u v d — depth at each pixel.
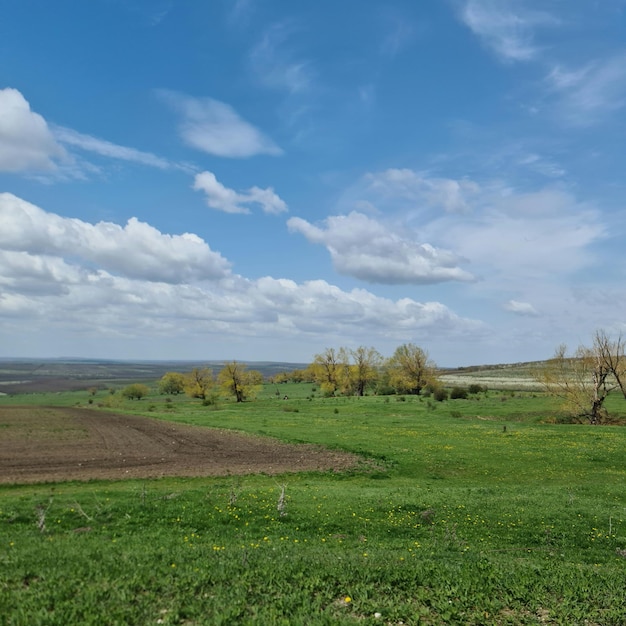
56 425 55.59
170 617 8.62
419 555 15.38
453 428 57.75
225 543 16.45
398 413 78.56
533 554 17.84
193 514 21.27
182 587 10.10
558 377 72.50
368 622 8.98
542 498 26.80
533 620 9.79
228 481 29.88
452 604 10.22
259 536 18.61
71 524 19.36
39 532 17.20
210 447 42.59
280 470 33.97
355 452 41.16
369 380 134.38
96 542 15.24
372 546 17.53
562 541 19.84
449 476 34.94
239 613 8.98
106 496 23.86
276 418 67.25
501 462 38.97
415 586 11.19
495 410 80.62
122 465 33.78
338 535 19.39
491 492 28.38
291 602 9.66
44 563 11.61
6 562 11.64
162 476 30.47
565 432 54.84
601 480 34.38
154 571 11.02
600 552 18.69
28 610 8.57
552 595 11.27
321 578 11.20
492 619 9.76
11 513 20.23
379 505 23.88
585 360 71.81
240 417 68.56
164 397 158.75
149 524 19.84
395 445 44.41
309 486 29.22
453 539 19.25
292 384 198.62
